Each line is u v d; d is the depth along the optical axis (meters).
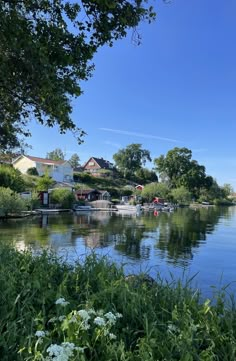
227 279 10.00
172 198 76.56
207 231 23.73
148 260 12.72
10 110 6.16
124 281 4.02
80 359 2.26
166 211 51.88
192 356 2.39
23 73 4.75
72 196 42.50
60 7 4.75
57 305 3.10
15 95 5.51
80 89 5.31
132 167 102.44
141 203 63.97
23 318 2.93
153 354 2.41
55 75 4.82
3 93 5.63
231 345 2.60
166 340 2.62
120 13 4.66
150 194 71.50
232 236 20.84
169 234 21.30
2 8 4.29
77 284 4.04
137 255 13.71
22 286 3.72
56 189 42.47
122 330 2.85
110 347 2.42
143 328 2.94
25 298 3.38
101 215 37.97
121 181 90.06
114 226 25.38
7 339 2.63
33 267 5.07
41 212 34.22
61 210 38.75
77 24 4.82
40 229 21.09
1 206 26.84
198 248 15.87
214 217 40.53
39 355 2.24
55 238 17.45
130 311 3.19
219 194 109.62
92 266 4.93
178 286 4.02
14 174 36.09
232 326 3.02
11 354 2.50
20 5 4.70
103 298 3.37
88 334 2.63
